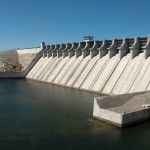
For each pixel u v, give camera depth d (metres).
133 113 26.36
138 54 49.00
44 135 24.81
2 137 24.48
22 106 37.84
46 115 32.25
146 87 39.38
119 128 25.56
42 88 57.78
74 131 25.64
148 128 25.78
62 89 55.44
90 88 51.78
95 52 61.31
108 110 27.11
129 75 45.38
